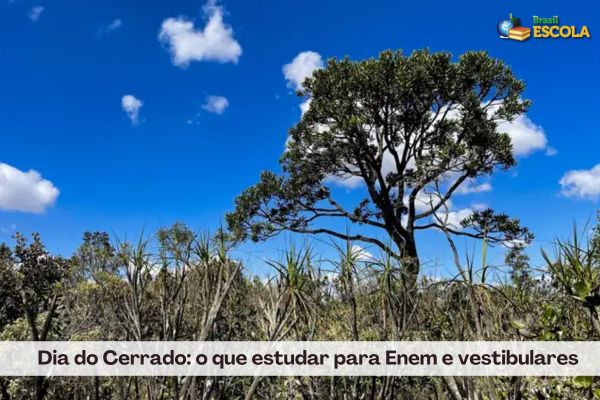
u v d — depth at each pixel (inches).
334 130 690.2
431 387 167.6
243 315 161.6
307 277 148.6
